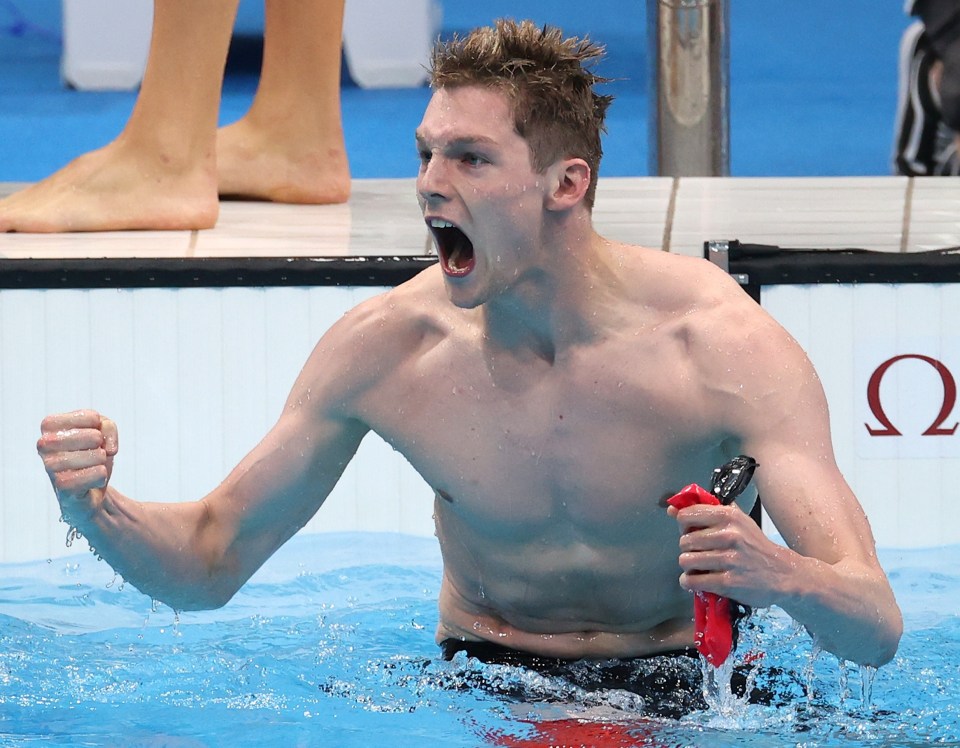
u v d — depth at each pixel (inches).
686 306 269.0
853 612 235.3
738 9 1011.3
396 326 282.5
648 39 610.2
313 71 550.0
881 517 422.3
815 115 917.8
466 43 252.5
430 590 379.9
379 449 426.9
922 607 363.3
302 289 429.1
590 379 267.9
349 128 882.1
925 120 722.2
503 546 285.0
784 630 325.7
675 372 264.8
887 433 421.7
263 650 329.4
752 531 223.6
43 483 423.8
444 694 292.4
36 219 486.9
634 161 850.8
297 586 383.9
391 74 952.9
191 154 498.6
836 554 243.9
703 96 602.5
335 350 286.8
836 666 302.5
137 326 428.1
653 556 281.3
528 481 274.5
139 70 950.4
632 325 268.5
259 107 564.7
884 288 418.3
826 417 259.3
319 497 297.1
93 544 271.0
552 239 256.5
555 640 298.5
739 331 263.3
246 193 561.0
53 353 426.6
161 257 431.8
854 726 270.2
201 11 489.1
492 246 249.6
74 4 938.7
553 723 273.4
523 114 246.1
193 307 429.1
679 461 268.8
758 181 584.4
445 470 279.9
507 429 273.1
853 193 555.8
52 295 425.7
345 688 299.6
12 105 923.4
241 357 430.0
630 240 475.2
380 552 414.3
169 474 429.7
